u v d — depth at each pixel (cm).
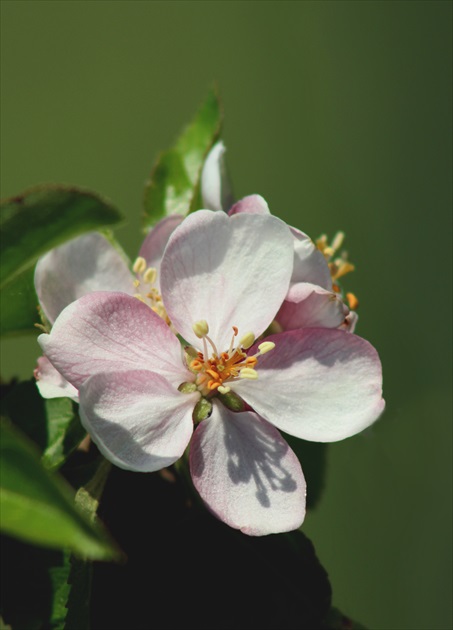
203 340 31
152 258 33
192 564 32
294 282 31
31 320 32
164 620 32
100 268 32
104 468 31
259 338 32
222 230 31
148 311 31
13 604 31
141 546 32
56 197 29
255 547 32
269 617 32
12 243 29
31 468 28
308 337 31
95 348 31
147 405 31
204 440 31
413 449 37
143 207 35
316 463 34
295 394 31
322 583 32
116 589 32
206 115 35
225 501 31
